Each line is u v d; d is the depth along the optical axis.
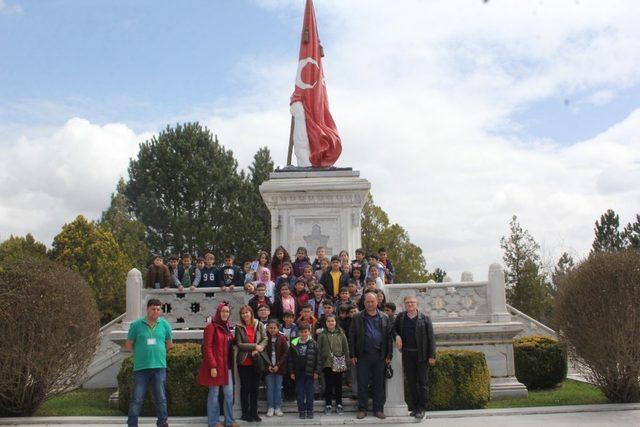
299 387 11.14
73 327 12.33
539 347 15.72
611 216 50.66
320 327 12.28
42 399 12.26
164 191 46.25
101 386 15.85
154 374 10.16
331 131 19.84
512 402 13.16
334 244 17.94
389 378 11.29
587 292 12.77
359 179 18.23
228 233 44.59
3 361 11.72
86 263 37.94
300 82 20.00
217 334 10.66
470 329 13.94
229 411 10.61
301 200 18.17
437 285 14.43
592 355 12.72
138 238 44.91
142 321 10.18
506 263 36.41
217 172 45.97
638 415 11.30
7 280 11.98
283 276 13.30
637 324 12.38
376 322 11.20
